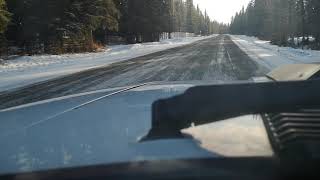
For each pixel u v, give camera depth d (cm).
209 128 110
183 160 87
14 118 188
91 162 101
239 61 2173
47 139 137
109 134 135
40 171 95
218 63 2050
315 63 269
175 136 106
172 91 230
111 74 1653
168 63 2130
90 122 161
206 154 90
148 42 6912
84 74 1695
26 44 3600
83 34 4003
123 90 255
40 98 1081
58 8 3584
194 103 125
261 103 121
